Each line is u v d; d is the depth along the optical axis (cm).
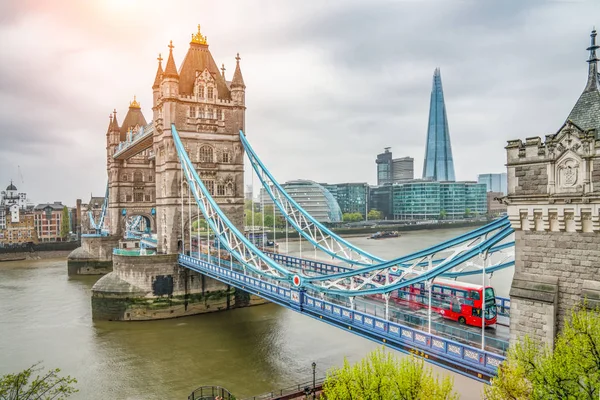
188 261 6594
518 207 2570
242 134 7831
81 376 4578
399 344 3156
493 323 3466
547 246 2477
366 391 2400
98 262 11069
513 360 2291
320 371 4578
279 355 5059
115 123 11606
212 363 4850
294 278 4284
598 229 2264
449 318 3678
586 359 1908
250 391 4134
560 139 2408
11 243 16575
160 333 5950
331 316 3759
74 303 7756
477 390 3916
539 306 2448
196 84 7550
